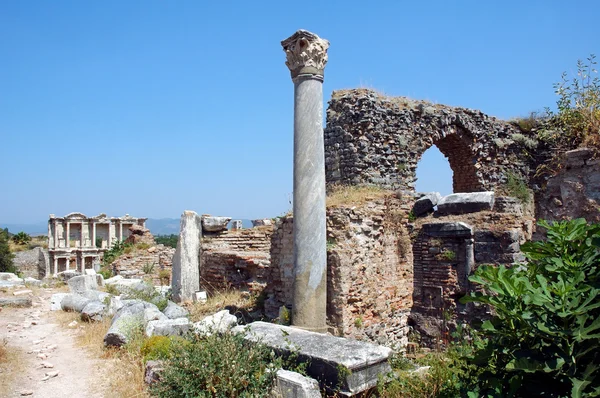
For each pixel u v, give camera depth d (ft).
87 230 192.54
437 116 60.75
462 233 43.32
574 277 15.39
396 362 28.40
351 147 53.78
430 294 45.68
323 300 36.35
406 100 59.67
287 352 22.98
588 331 13.99
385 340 42.57
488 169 65.62
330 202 44.50
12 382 26.76
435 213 48.26
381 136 54.95
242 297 52.85
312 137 36.55
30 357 32.07
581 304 14.93
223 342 23.24
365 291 41.52
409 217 48.34
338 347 22.52
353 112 54.24
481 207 45.50
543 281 15.75
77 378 27.81
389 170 55.52
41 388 26.17
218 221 67.41
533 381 15.58
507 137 68.08
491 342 17.21
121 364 28.89
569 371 14.43
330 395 20.70
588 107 55.42
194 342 24.47
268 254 59.00
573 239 17.10
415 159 58.23
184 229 60.95
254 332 25.03
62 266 189.16
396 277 45.42
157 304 44.55
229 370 21.29
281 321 39.01
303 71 36.81
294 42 37.09
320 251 36.27
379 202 45.24
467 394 16.89
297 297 36.01
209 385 20.72
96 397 24.80
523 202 63.00
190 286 59.41
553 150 63.46
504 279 16.44
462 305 42.96
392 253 45.52
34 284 71.00
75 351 33.50
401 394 20.98
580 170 37.83
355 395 20.52
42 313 48.24
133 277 83.82
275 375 20.99
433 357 27.99
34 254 194.90
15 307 50.52
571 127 58.44
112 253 104.83
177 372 22.02
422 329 45.37
